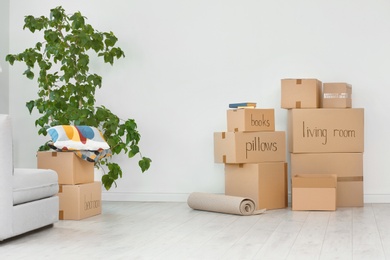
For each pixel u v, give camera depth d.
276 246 3.29
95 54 5.57
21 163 5.74
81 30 5.03
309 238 3.52
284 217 4.36
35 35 5.72
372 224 4.00
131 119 5.10
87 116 4.86
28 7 5.73
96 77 4.98
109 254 3.11
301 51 5.25
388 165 5.13
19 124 5.75
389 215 4.40
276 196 4.80
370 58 5.16
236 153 4.70
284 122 5.27
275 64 5.29
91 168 4.54
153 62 5.50
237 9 5.35
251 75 5.33
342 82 5.09
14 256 3.09
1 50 5.65
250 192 4.75
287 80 4.86
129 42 5.54
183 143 5.45
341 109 4.82
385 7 5.14
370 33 5.16
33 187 3.69
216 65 5.39
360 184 4.84
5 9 5.71
